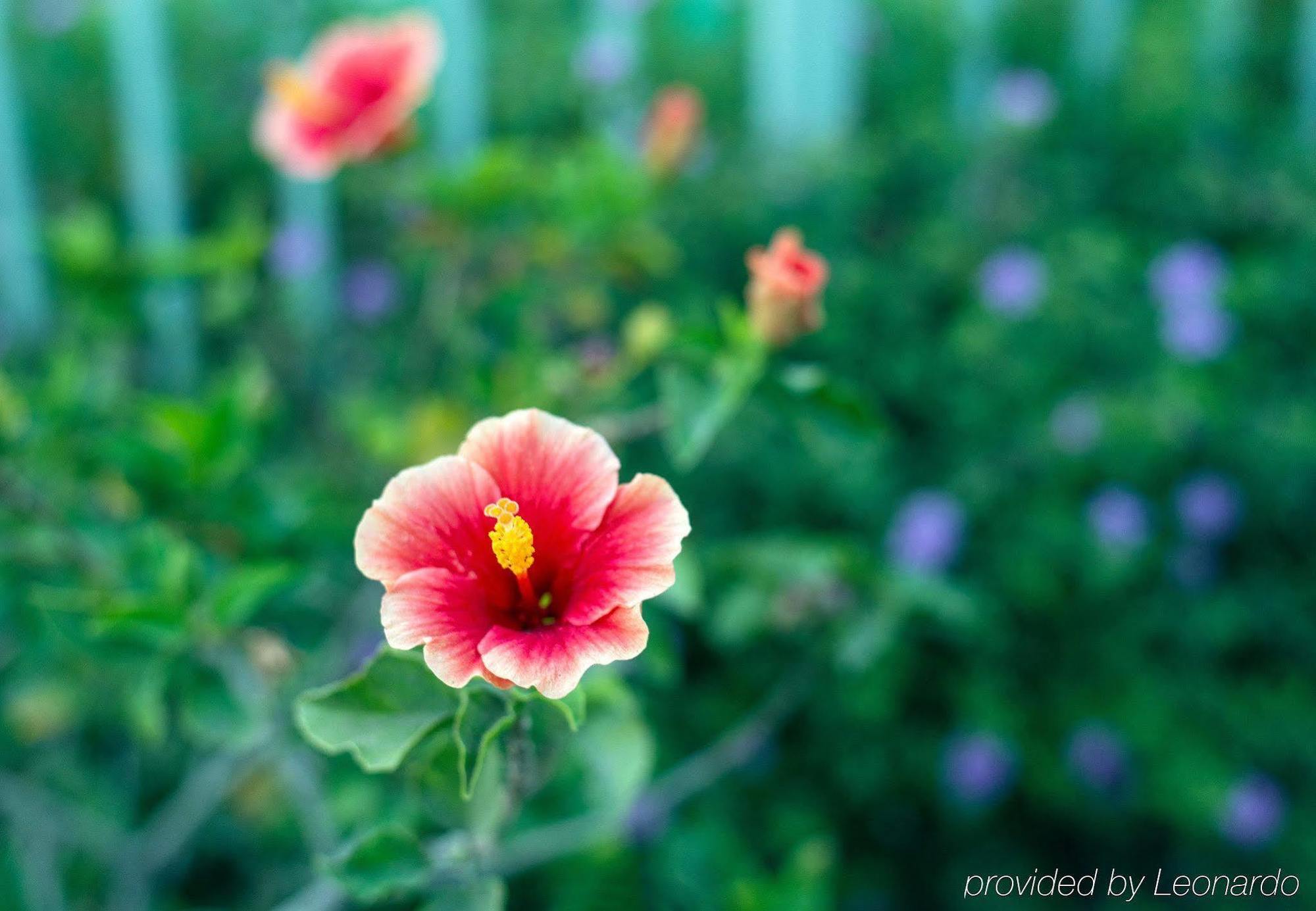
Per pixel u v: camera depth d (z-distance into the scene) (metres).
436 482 0.48
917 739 1.07
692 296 1.24
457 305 1.08
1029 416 1.20
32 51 1.39
